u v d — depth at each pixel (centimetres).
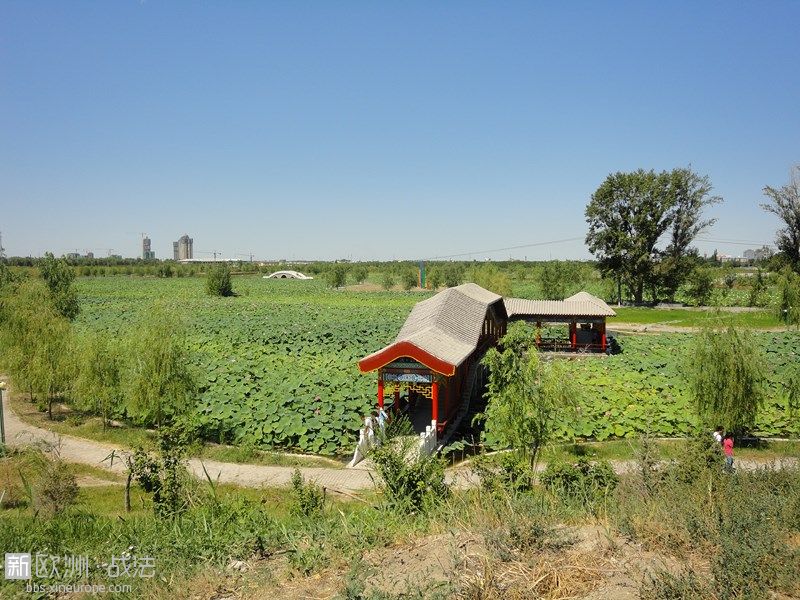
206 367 3641
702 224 8806
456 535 977
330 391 3086
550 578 771
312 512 1330
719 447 1538
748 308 8388
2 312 3312
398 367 2491
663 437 2664
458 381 2984
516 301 5103
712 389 2470
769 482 1151
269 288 12888
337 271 12838
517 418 1800
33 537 1216
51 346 2981
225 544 1110
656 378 3419
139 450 1572
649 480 1242
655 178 8694
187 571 1009
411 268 14300
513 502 1081
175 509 1407
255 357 4125
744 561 713
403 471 1305
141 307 8112
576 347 4928
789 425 2761
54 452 2172
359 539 1027
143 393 2562
